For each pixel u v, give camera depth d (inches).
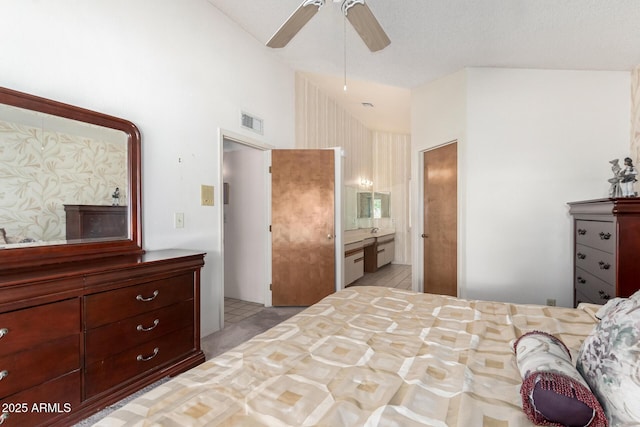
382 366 42.6
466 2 87.4
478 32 101.4
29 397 53.3
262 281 154.3
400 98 191.3
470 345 48.8
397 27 102.0
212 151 116.8
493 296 124.4
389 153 284.0
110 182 83.4
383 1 89.4
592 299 93.4
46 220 71.2
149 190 94.8
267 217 150.6
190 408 33.0
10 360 51.2
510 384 37.9
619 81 112.4
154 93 96.3
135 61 90.9
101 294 64.1
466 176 127.7
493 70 124.3
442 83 140.9
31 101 67.6
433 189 150.0
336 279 150.3
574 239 109.3
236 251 163.3
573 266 110.7
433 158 149.9
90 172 79.3
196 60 110.1
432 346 48.5
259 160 153.6
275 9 114.6
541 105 118.5
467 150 127.3
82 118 76.8
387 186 285.0
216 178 118.7
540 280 118.4
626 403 27.5
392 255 275.6
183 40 105.3
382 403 34.1
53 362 56.4
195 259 85.8
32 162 69.3
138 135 89.5
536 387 31.0
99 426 30.5
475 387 37.3
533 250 119.1
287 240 149.1
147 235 94.0
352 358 44.9
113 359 66.3
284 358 44.6
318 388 37.1
